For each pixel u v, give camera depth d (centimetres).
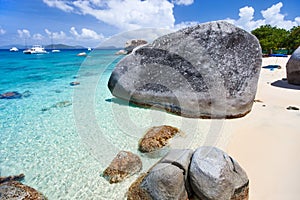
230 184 331
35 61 2911
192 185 345
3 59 3297
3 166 484
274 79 1352
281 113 733
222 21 782
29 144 582
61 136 623
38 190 406
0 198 356
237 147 512
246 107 711
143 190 362
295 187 371
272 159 455
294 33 3562
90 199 381
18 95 1092
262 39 3450
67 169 468
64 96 1059
